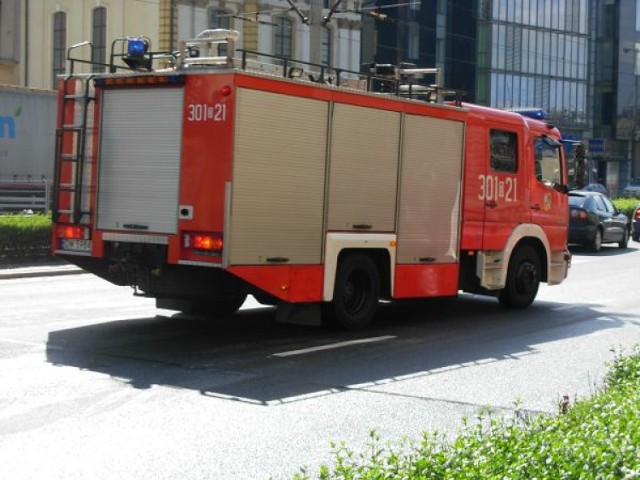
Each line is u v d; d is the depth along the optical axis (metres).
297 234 11.19
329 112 11.50
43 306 14.17
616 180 89.44
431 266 13.22
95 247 11.53
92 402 8.13
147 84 11.07
